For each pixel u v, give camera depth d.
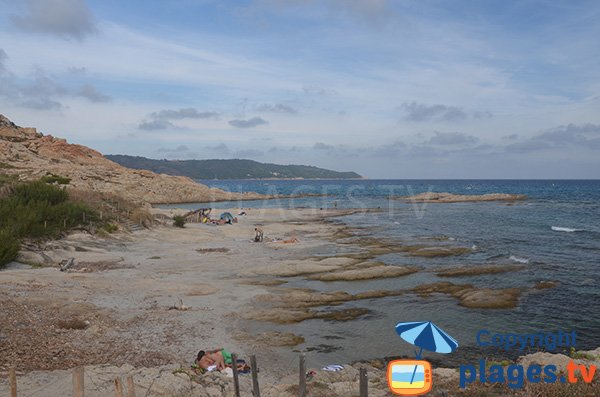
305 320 20.53
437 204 100.06
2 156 87.00
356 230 54.00
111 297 21.84
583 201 100.50
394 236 48.41
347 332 19.09
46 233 33.00
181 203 104.12
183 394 11.50
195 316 20.14
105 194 53.25
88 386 11.48
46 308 18.70
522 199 108.81
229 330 18.83
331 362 16.05
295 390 12.14
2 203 34.22
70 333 16.52
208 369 14.04
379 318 20.92
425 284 26.78
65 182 77.44
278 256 36.03
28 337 15.37
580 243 41.94
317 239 46.41
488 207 88.50
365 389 8.69
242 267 31.64
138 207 53.50
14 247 26.91
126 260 32.28
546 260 33.81
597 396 10.70
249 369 14.70
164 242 41.38
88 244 34.91
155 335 17.52
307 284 27.25
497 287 26.16
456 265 32.50
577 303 23.06
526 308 22.38
